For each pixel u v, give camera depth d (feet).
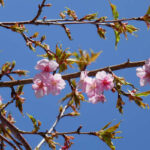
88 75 4.14
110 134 4.26
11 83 4.19
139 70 4.17
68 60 4.22
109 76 4.12
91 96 4.12
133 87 4.22
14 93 4.30
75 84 4.20
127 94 4.27
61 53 4.29
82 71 4.01
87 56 3.94
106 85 4.11
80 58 3.98
